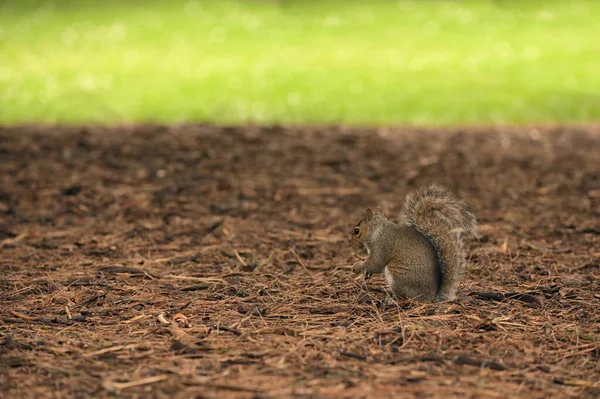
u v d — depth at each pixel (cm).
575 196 1431
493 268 1027
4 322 829
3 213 1286
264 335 783
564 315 850
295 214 1301
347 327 806
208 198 1383
